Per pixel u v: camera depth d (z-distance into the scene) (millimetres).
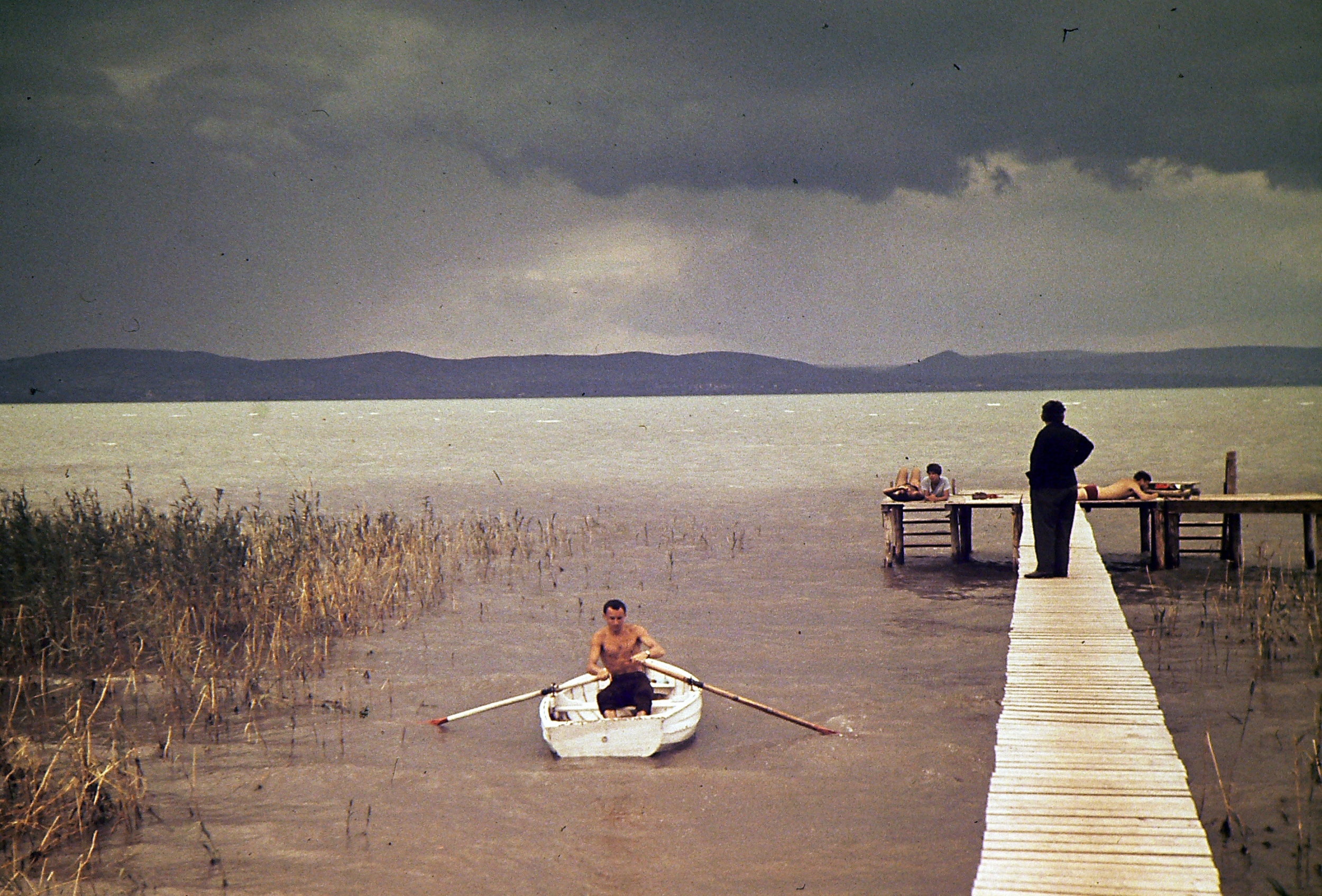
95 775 10500
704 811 10086
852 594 20078
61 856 9289
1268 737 11414
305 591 17547
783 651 15922
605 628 12664
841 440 76375
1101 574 16250
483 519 31141
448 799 10469
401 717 13148
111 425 147000
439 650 16375
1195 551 22938
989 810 8031
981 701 13219
